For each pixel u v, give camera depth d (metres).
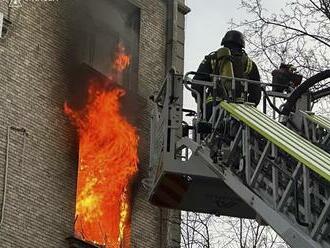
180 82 10.15
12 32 13.34
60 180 13.31
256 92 10.07
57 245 12.87
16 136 12.83
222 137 8.83
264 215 7.52
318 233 6.71
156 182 10.05
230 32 10.27
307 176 6.96
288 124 9.02
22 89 13.20
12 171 12.55
